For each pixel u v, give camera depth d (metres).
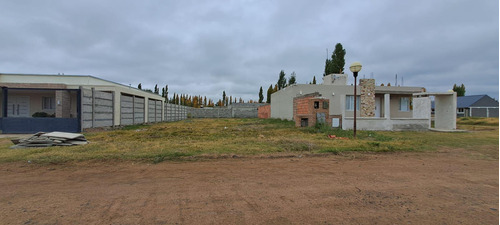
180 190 3.99
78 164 5.61
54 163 5.66
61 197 3.65
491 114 41.22
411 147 8.30
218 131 13.88
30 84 15.47
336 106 22.05
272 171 5.21
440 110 17.36
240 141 9.20
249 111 45.34
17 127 12.16
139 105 20.44
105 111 14.88
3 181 4.39
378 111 23.41
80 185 4.20
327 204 3.49
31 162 5.69
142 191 3.93
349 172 5.22
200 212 3.18
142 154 6.54
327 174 5.04
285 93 25.70
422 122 15.59
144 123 21.52
